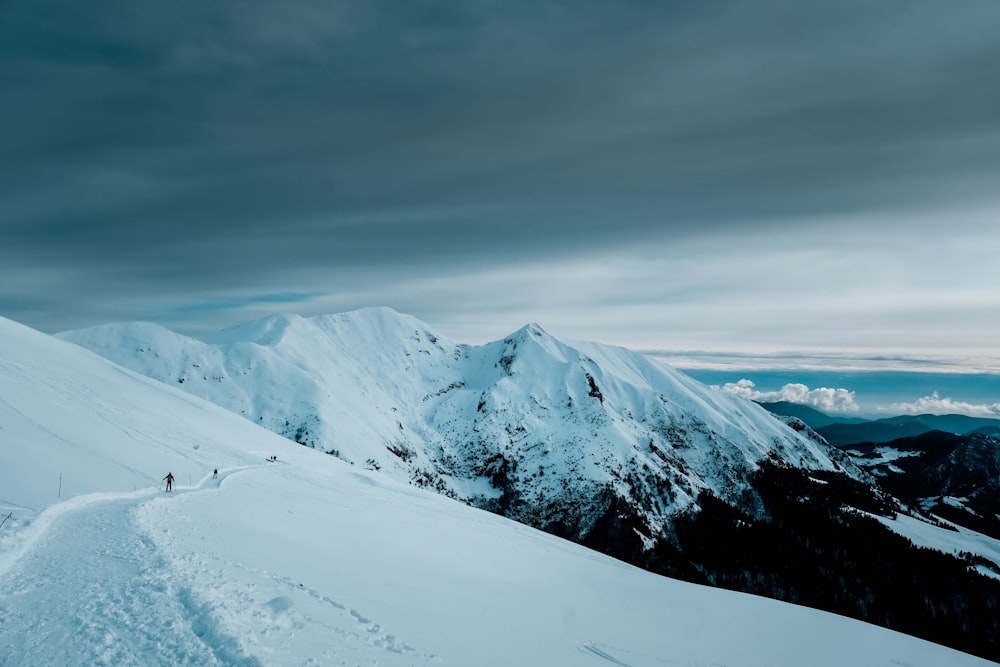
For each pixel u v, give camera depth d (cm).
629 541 15050
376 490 6506
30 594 1307
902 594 15375
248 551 2108
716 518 17300
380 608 1786
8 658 966
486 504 16625
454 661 1455
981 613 15000
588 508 16000
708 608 4628
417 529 4478
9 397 4178
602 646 2408
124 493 2880
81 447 3656
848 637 4603
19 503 2188
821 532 18375
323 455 9100
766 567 15662
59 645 1032
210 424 7419
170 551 1767
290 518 3334
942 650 4781
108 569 1530
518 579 3725
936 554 17688
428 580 2670
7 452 2870
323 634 1325
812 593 15050
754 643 3628
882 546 17888
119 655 1005
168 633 1108
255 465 5662
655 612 3878
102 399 5644
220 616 1200
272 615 1337
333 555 2570
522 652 1817
